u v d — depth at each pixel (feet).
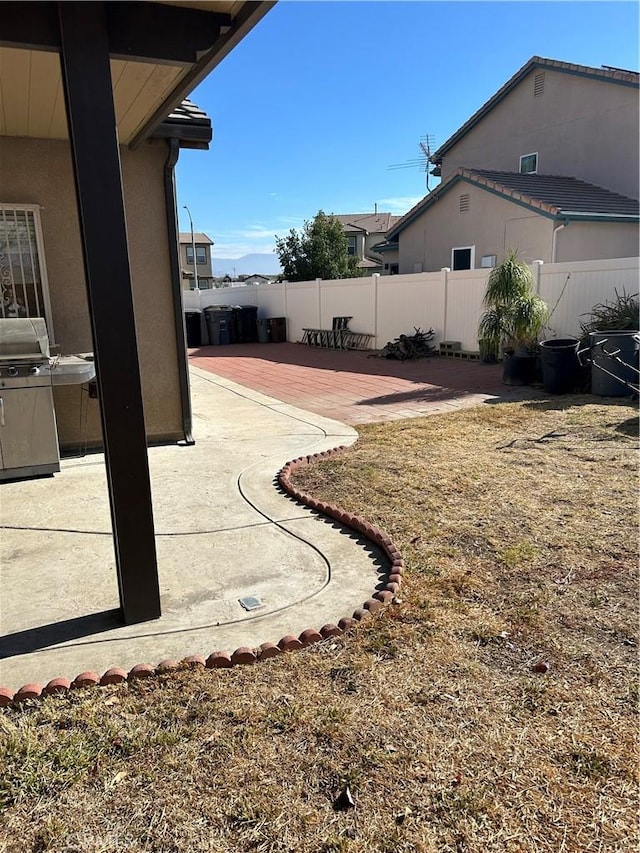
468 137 70.03
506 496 14.93
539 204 44.55
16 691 7.97
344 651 8.79
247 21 8.89
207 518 13.98
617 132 53.67
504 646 8.83
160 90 13.82
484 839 5.74
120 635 9.26
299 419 25.21
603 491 15.05
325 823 5.95
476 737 7.06
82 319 19.84
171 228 20.24
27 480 17.04
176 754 6.88
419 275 45.44
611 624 9.31
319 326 58.23
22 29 8.14
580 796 6.21
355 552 12.14
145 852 5.68
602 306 31.86
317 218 94.43
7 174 18.11
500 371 36.63
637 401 25.68
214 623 9.55
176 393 21.20
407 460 18.40
